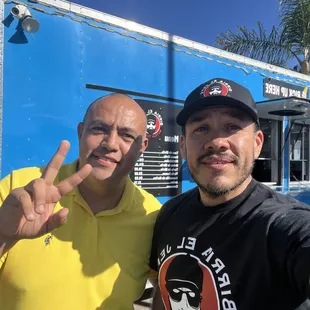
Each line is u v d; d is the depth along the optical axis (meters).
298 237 1.24
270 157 5.48
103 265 1.66
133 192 1.90
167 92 3.82
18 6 2.78
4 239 1.34
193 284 1.49
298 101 4.45
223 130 1.56
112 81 3.38
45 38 2.96
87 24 3.22
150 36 3.67
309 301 1.29
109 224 1.75
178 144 3.94
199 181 1.57
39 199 1.28
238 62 4.58
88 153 1.70
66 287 1.57
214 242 1.48
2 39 2.76
